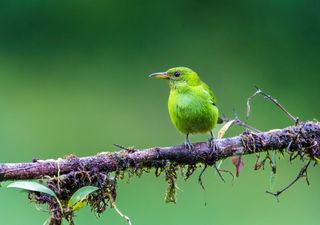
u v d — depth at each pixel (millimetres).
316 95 18297
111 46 19094
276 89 18375
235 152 7109
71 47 19031
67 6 19125
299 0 18828
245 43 19000
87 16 19141
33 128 16422
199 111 7988
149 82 18500
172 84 8266
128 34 19156
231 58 18922
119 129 16656
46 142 15805
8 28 18891
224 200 12812
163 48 19141
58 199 6449
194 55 18984
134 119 17141
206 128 8133
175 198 7043
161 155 6859
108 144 16000
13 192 10711
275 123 16953
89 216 10758
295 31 18875
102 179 6637
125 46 19109
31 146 15531
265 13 19094
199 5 19328
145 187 12648
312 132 7156
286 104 18016
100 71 18812
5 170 6422
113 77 18719
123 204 12234
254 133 7160
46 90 18281
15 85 18266
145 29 19219
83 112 17406
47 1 19047
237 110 17484
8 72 18531
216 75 18766
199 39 19156
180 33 19219
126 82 18641
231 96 18188
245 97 17969
